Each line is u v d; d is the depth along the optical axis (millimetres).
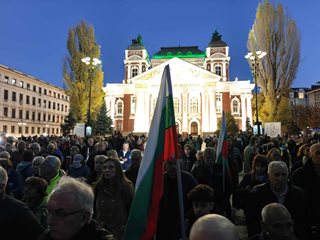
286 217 2891
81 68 46781
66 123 46594
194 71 58969
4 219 3232
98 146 10438
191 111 59219
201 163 7234
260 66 36531
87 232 2508
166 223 4613
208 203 3965
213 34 71000
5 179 3500
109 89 64938
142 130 59125
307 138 15172
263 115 36750
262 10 36594
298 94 94500
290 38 35938
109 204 4586
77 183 2609
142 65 71250
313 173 4852
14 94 62938
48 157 5543
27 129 67438
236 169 8523
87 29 47812
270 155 7336
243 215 9062
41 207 4227
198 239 1656
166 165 4766
